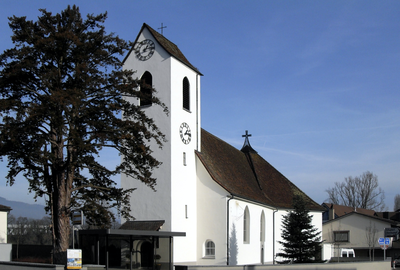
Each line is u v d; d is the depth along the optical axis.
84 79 22.64
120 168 25.22
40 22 24.06
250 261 42.31
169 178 35.56
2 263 23.05
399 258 57.78
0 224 41.91
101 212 23.11
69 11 24.75
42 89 23.22
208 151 43.41
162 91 36.81
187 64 39.09
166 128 36.25
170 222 34.97
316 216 55.91
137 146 23.92
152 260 25.52
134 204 36.59
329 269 33.19
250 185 48.44
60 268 20.34
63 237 22.62
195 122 40.03
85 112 22.88
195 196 38.97
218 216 38.03
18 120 21.02
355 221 67.81
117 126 23.69
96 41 24.75
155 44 37.75
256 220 44.62
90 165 24.53
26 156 21.72
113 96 24.64
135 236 24.64
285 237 37.81
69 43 23.34
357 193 95.62
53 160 21.83
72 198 23.58
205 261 37.84
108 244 22.98
